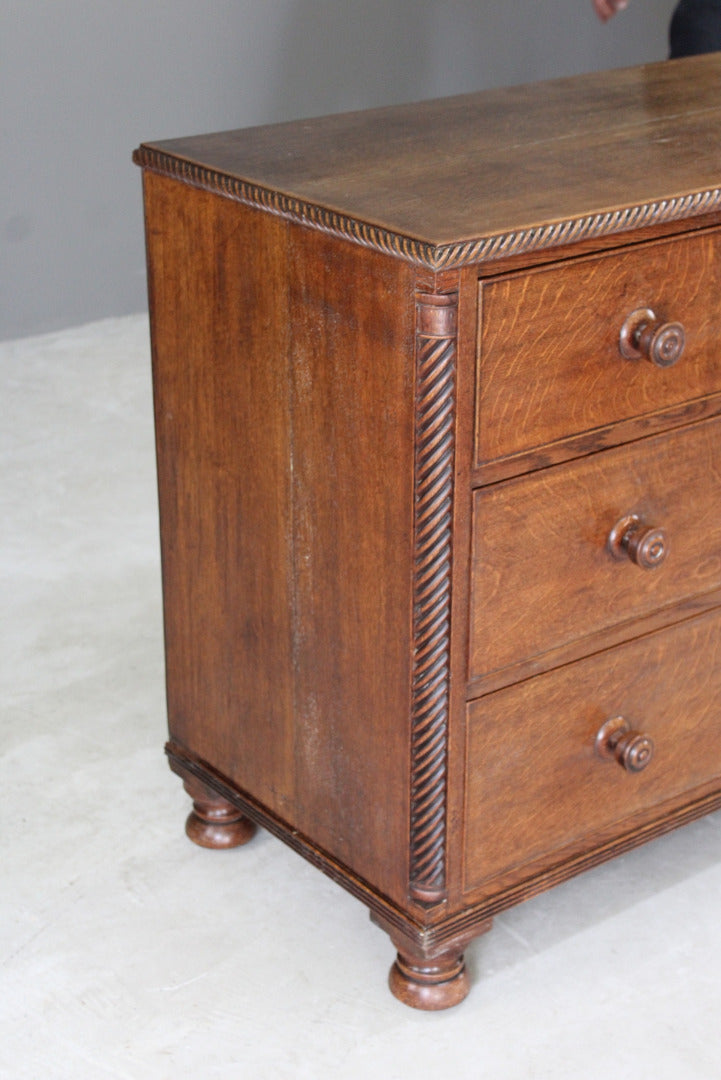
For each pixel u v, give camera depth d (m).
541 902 2.00
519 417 1.54
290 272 1.59
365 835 1.77
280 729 1.86
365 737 1.71
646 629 1.80
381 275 1.48
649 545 1.68
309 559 1.71
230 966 1.88
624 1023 1.79
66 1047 1.75
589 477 1.64
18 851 2.09
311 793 1.85
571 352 1.55
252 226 1.63
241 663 1.90
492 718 1.67
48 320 4.21
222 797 2.05
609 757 1.82
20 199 4.04
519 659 1.67
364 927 1.96
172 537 1.96
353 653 1.69
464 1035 1.77
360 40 4.46
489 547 1.58
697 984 1.85
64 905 1.99
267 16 4.26
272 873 2.06
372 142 1.80
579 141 1.79
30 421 3.54
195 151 1.75
